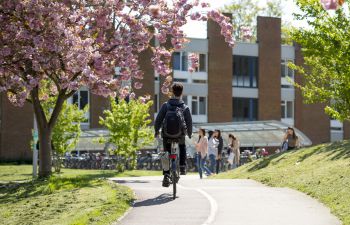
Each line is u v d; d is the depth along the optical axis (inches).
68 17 950.4
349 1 1093.1
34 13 909.8
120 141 1878.7
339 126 3157.0
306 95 1414.9
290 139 1493.6
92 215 565.9
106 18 986.7
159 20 1026.1
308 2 1125.1
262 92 2974.9
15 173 1859.0
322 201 645.9
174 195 646.5
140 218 537.0
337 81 1332.4
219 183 892.6
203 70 2874.0
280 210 580.4
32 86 936.3
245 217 537.6
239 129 2287.2
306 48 1191.6
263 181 907.4
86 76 906.1
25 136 2551.7
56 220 600.7
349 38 1107.9
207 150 1289.4
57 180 986.7
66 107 1951.3
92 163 2194.9
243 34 1182.3
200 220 521.3
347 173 749.9
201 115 2864.2
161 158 637.3
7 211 721.0
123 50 991.6
